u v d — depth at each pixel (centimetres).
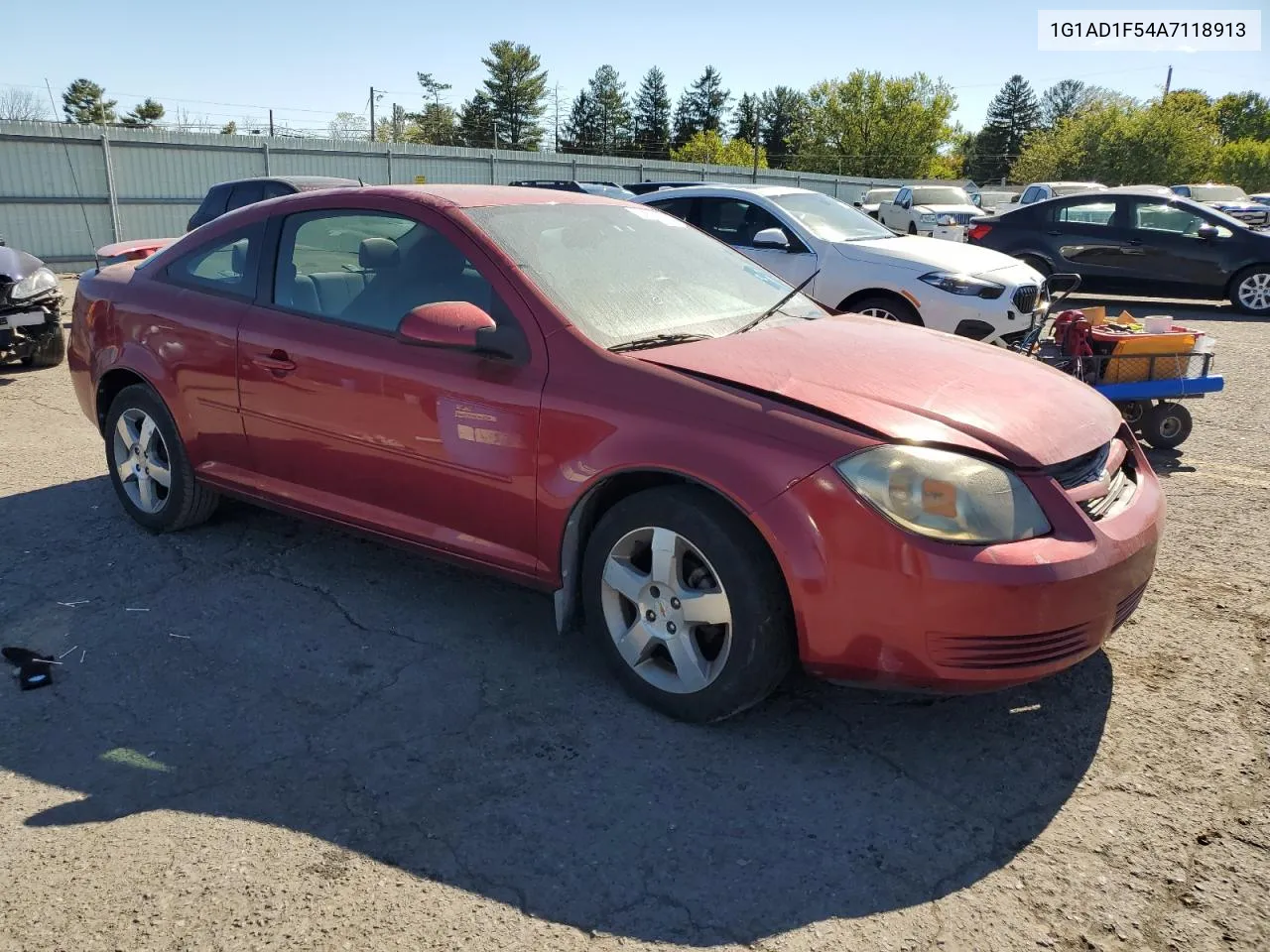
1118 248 1320
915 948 217
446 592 401
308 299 387
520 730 303
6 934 219
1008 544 265
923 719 311
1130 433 338
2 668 338
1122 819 262
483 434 328
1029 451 277
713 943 219
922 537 262
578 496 309
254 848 249
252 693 324
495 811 264
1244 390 793
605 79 9625
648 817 262
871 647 271
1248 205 2841
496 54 8625
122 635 362
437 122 8462
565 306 329
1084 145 6103
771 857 247
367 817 261
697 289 377
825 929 223
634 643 312
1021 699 321
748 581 281
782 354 323
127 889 234
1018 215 1384
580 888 236
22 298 831
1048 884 238
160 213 2200
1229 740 297
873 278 807
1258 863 244
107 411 477
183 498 439
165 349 426
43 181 2016
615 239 385
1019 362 345
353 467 371
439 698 321
